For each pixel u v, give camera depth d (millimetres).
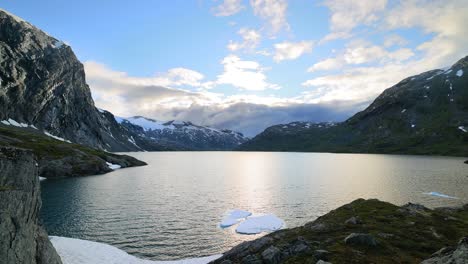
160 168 189125
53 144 168500
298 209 75812
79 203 79688
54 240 49062
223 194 95812
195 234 56375
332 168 183500
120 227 59812
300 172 162875
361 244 33344
